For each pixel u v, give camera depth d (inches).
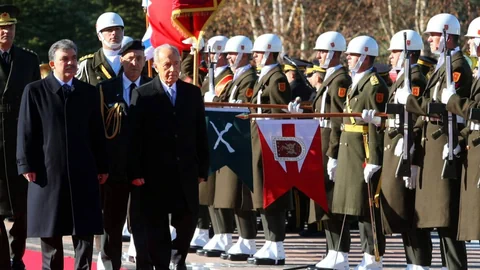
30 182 757.3
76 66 763.4
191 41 1001.5
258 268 922.7
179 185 773.3
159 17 1011.3
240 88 999.6
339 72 912.9
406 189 824.3
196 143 789.2
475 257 1026.1
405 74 800.9
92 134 767.7
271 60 960.9
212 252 1009.5
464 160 764.0
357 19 2482.8
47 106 752.3
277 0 2463.1
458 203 780.0
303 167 884.0
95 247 995.9
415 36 876.6
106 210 816.9
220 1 944.9
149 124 772.6
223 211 1003.3
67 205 751.1
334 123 890.1
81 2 2650.1
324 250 1047.6
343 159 872.9
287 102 951.6
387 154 830.5
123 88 815.1
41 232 749.9
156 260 775.7
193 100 783.1
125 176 804.0
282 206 933.8
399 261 973.2
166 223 780.6
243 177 899.4
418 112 779.4
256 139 956.0
